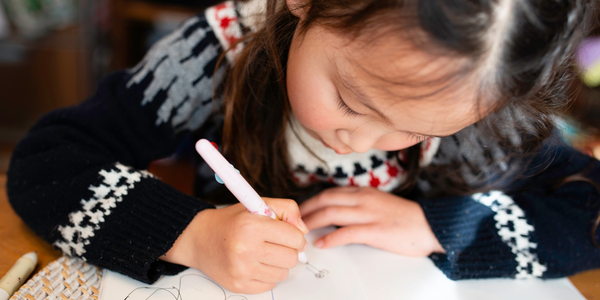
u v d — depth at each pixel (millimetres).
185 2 1567
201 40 598
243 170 615
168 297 388
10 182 499
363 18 306
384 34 296
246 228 397
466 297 443
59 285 390
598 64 971
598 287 490
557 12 312
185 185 887
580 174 583
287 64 424
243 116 572
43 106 1606
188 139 795
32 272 417
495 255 494
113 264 406
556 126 524
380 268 474
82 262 433
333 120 391
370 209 536
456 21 277
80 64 1545
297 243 411
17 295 365
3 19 1484
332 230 546
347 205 549
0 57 1509
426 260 501
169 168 939
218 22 602
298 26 398
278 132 583
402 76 302
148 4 1537
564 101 512
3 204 552
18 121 1616
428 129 352
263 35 471
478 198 562
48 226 454
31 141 521
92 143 529
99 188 471
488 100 329
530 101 410
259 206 407
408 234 513
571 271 493
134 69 624
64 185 471
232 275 393
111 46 1472
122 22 1486
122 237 426
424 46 285
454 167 608
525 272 484
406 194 676
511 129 513
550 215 534
